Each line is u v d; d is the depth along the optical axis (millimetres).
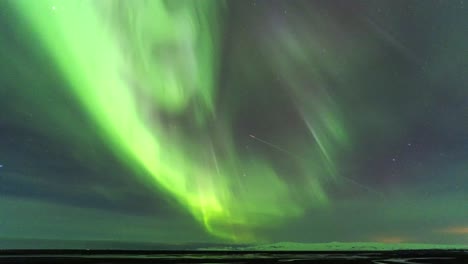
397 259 71875
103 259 66375
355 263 61344
